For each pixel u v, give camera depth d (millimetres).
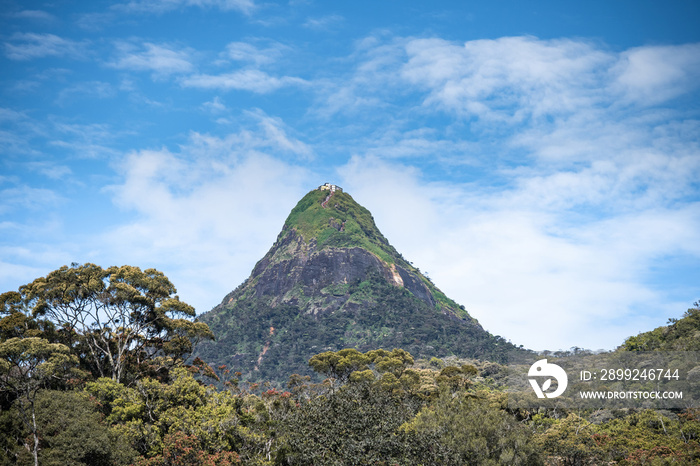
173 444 58219
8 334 72938
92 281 79438
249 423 68250
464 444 64750
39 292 78062
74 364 71312
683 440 83500
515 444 66625
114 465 57219
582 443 78062
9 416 59125
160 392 64938
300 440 60344
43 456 56094
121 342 82000
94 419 60188
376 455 57875
